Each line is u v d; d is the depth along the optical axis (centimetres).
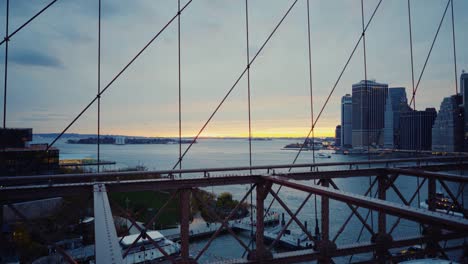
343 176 1039
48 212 2452
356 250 914
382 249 944
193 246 3672
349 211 4825
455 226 332
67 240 2344
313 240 888
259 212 878
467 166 1337
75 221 2372
